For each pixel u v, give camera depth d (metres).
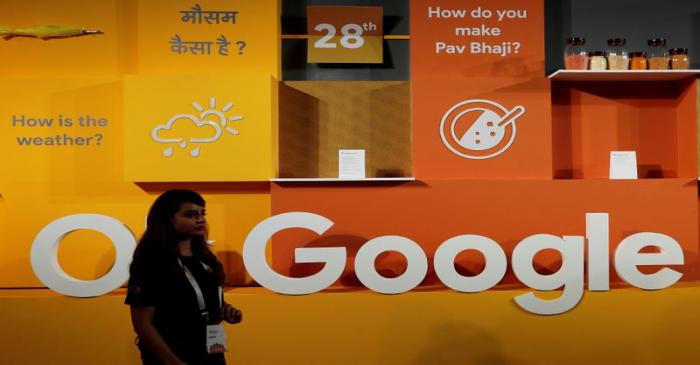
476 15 3.55
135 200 3.47
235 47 3.53
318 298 3.16
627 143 3.72
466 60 3.55
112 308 3.14
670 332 3.21
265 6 3.53
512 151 3.43
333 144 3.68
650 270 3.40
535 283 3.18
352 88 3.69
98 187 3.46
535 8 3.57
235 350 3.15
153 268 2.14
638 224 3.36
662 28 3.84
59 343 3.13
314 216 3.14
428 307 3.17
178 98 3.30
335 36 3.74
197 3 3.52
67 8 3.49
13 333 3.12
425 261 3.16
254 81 3.32
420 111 3.43
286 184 3.30
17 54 3.48
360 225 3.32
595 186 3.36
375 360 3.16
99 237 3.44
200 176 3.30
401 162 3.68
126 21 3.52
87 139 3.45
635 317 3.21
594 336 3.20
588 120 3.72
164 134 3.29
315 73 3.80
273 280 3.13
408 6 3.84
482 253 3.24
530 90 3.44
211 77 3.31
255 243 3.12
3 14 3.47
